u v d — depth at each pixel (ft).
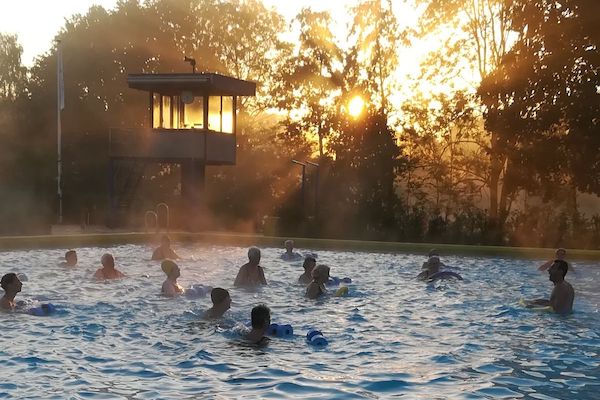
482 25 113.91
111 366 20.43
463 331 27.27
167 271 35.70
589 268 58.54
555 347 24.21
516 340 25.48
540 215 94.17
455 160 116.88
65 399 16.83
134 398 17.01
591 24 87.56
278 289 39.01
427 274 46.37
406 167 115.65
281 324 27.02
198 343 23.98
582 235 84.74
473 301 35.86
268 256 61.82
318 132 137.08
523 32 96.48
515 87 91.97
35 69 142.10
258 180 128.36
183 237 79.56
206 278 44.21
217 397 17.13
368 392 17.78
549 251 68.44
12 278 30.48
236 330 25.67
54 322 27.63
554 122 90.63
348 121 130.21
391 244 73.36
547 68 89.86
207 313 29.30
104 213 117.60
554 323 29.45
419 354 22.74
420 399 17.17
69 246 68.74
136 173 99.60
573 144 89.15
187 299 33.96
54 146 129.70
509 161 99.09
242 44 150.92
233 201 120.37
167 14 144.05
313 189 120.26
